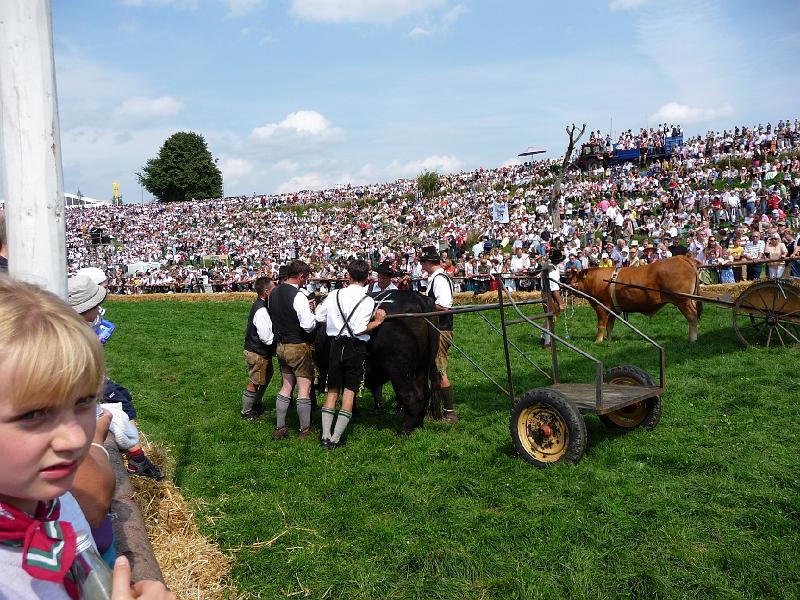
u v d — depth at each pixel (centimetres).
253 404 804
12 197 308
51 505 129
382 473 573
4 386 101
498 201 4259
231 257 4622
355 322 646
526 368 1026
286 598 384
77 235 6341
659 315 1467
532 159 5228
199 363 1240
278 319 698
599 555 409
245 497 538
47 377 101
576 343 1234
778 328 1005
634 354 1073
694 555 400
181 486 567
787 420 652
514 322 629
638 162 4309
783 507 459
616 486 508
